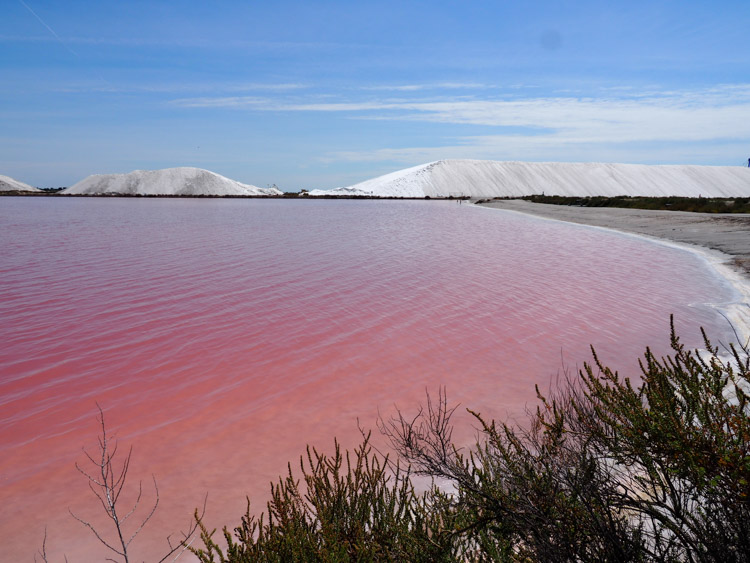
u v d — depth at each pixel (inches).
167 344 317.7
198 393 240.4
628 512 89.8
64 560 126.7
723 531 72.0
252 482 162.4
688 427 77.0
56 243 981.8
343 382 251.9
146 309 415.8
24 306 429.7
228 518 143.1
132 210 2647.6
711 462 73.0
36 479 166.2
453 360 282.5
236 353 299.7
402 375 260.5
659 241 900.6
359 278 558.3
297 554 80.5
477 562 89.0
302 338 328.8
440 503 99.7
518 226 1403.8
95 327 360.2
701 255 699.4
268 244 944.9
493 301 433.1
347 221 1704.0
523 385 242.2
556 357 283.7
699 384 86.1
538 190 6451.8
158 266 661.9
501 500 85.4
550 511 81.7
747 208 1409.9
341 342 319.6
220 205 3472.0
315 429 201.2
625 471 96.9
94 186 6998.0
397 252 802.2
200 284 528.7
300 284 523.8
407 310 404.2
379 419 208.7
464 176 6451.8
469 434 185.2
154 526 140.2
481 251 807.1
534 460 90.4
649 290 467.2
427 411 213.6
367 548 83.4
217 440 192.7
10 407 225.6
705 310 381.7
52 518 144.6
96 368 276.2
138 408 223.9
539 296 451.2
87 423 209.5
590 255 739.4
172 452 183.6
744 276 520.4
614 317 370.0
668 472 78.5
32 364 282.7
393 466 163.8
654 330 332.2
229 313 399.9
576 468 85.6
